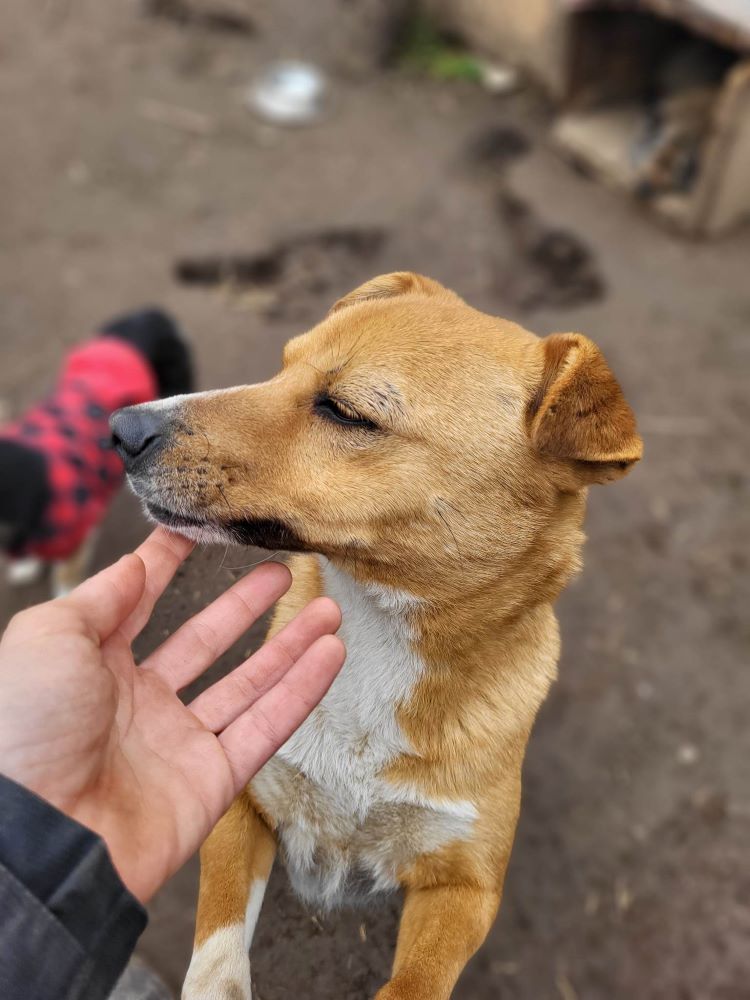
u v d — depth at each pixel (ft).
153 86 4.33
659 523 2.69
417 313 1.25
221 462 1.17
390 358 1.17
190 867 1.67
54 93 4.19
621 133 4.13
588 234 3.71
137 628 1.03
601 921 1.88
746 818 2.06
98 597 0.91
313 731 1.26
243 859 1.26
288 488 1.17
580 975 1.80
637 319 3.33
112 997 1.23
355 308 1.31
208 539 1.19
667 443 2.92
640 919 1.88
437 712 1.27
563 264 3.55
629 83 4.29
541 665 1.36
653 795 2.08
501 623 1.26
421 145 4.16
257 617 1.10
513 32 4.51
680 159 3.75
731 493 2.79
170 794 0.91
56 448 2.03
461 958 1.20
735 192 3.72
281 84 4.38
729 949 1.85
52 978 0.72
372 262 3.46
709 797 2.09
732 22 3.44
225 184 3.80
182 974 1.52
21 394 2.84
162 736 0.95
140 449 1.17
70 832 0.76
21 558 2.11
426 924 1.23
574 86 4.21
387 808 1.27
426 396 1.16
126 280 3.28
